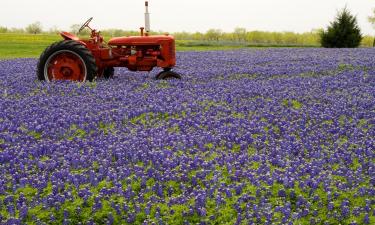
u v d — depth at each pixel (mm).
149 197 7668
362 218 7188
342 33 55969
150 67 19234
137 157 9367
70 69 18172
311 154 9906
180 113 13422
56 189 7816
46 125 11836
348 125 12148
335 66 26062
